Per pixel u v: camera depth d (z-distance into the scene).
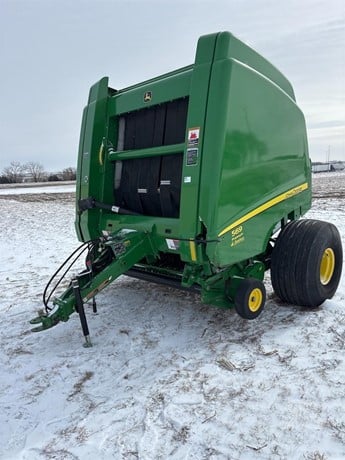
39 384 2.94
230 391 2.71
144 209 4.09
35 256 7.48
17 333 3.87
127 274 4.23
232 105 3.09
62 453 2.24
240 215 3.31
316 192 20.00
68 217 13.88
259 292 3.60
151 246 3.71
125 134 4.22
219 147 3.02
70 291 3.45
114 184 4.32
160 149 3.67
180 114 3.63
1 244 8.97
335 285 4.22
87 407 2.65
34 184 57.31
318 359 3.03
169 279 3.83
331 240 3.98
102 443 2.29
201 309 4.23
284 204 4.05
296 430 2.29
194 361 3.13
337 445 2.16
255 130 3.41
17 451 2.28
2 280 5.87
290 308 4.06
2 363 3.28
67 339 3.67
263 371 2.92
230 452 2.16
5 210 17.50
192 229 3.15
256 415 2.45
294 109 4.19
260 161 3.52
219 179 3.03
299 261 3.77
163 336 3.62
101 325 3.94
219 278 3.55
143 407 2.59
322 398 2.56
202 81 3.11
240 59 3.26
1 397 2.80
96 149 4.14
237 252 3.34
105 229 4.23
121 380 2.94
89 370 3.10
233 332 3.61
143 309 4.32
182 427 2.37
